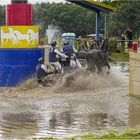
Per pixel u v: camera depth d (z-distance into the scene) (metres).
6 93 31.44
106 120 21.75
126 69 47.72
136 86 28.47
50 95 30.33
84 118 22.33
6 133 19.06
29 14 37.19
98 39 60.38
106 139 16.81
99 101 27.39
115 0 79.81
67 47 36.09
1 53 35.47
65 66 35.12
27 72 35.44
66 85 32.97
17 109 24.95
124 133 18.06
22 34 36.41
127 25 74.31
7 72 35.34
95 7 58.28
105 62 38.97
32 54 35.69
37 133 19.08
